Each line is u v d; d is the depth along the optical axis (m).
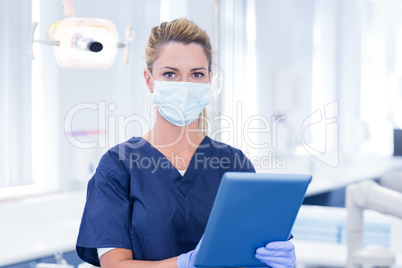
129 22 3.17
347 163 4.86
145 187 1.38
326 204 3.78
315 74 4.72
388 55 5.41
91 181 1.39
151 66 1.39
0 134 2.73
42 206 2.81
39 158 2.93
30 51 1.75
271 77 4.17
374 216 2.32
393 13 5.38
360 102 5.21
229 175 1.00
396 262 2.01
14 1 2.73
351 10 5.09
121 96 3.16
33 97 2.90
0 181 2.75
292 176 1.05
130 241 1.34
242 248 1.10
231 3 3.88
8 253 2.25
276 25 4.26
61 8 1.78
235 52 3.91
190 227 1.39
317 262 2.11
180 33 1.35
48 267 1.91
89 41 1.73
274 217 1.08
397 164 4.59
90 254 1.37
